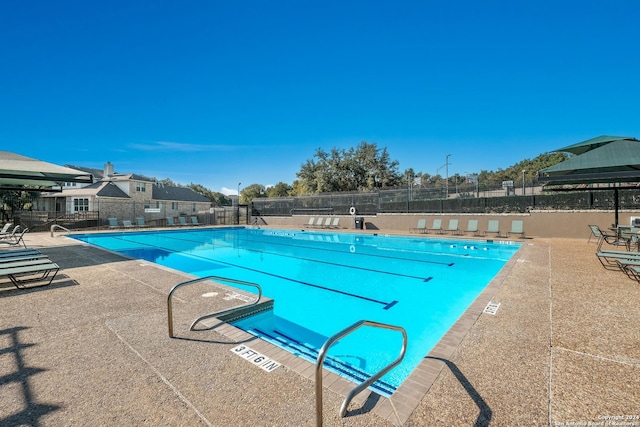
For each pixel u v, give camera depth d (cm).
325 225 2319
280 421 194
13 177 759
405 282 787
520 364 267
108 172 3522
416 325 500
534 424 190
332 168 4212
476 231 1670
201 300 467
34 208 3052
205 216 2767
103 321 377
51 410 206
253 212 2816
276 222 2647
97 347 304
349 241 1673
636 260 594
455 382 239
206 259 1152
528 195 1587
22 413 203
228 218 2817
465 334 333
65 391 229
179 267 995
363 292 693
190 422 194
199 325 363
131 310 419
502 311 408
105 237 1805
